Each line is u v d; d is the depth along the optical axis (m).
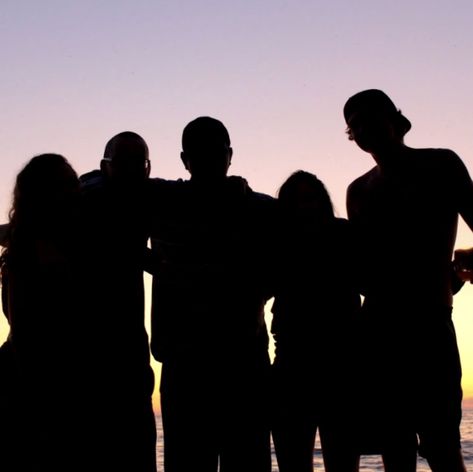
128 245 3.23
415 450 3.37
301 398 3.53
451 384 3.32
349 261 3.60
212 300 3.39
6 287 3.13
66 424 2.99
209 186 3.47
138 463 3.09
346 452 3.47
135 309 3.19
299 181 3.65
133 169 3.40
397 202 3.53
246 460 3.36
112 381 3.06
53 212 3.13
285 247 3.60
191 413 3.35
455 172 3.42
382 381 3.41
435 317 3.36
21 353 2.99
